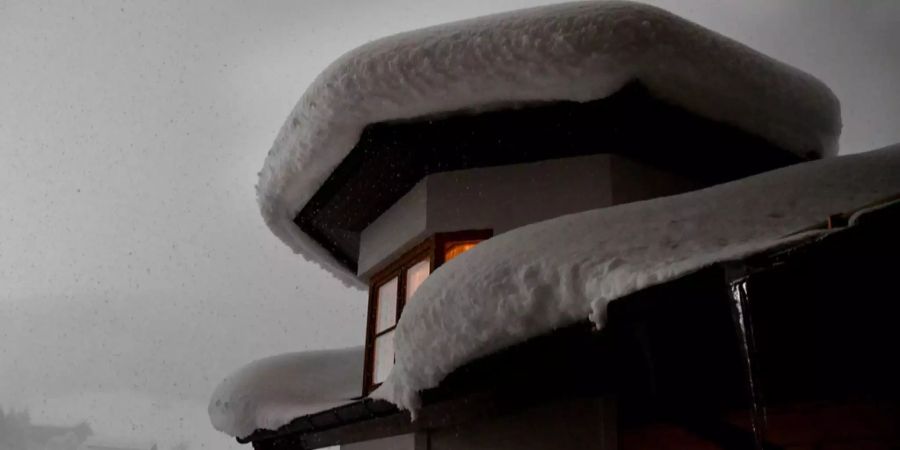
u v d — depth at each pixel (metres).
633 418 3.32
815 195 2.89
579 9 4.23
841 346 1.81
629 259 2.55
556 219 3.37
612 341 2.41
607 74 4.14
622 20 4.09
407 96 4.50
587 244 2.84
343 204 5.86
